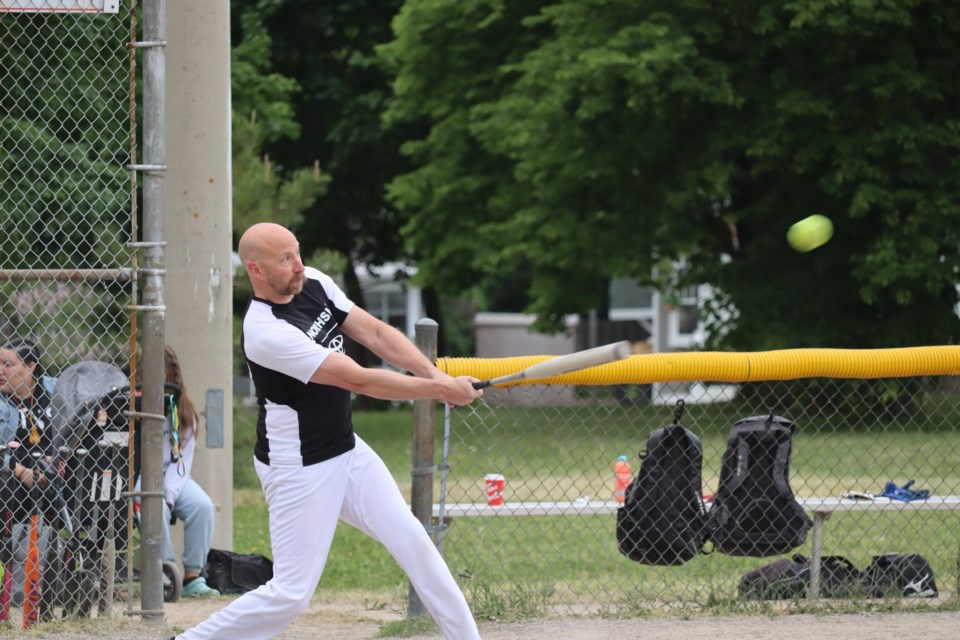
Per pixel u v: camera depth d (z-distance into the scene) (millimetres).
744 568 26656
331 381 16047
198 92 26984
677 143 65938
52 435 22156
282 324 16203
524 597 22375
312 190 46750
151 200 20672
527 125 64625
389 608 23984
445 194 73938
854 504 22750
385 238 96625
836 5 56188
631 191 67562
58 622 21016
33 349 22906
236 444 45875
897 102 58438
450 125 73500
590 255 68500
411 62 72938
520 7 70562
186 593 25312
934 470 30141
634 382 21062
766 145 60125
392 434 64125
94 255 34562
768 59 63344
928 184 59938
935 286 59188
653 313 114438
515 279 141750
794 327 66125
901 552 26203
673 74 61094
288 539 16500
